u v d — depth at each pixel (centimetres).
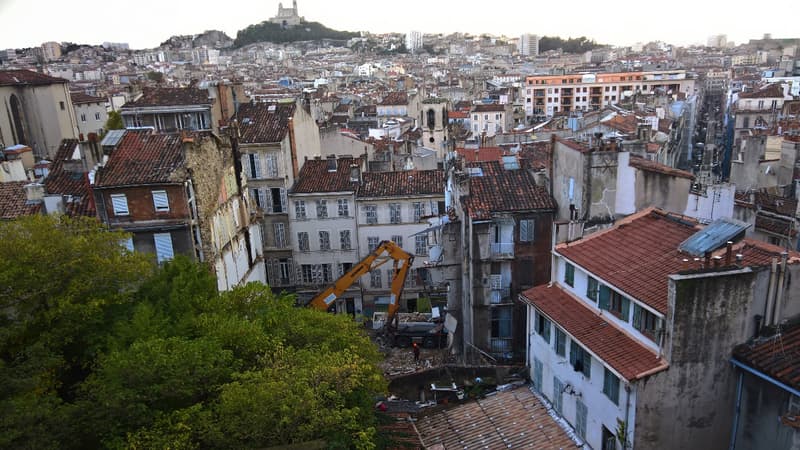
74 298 2547
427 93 18662
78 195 4197
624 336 2538
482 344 3853
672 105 11788
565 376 2883
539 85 18088
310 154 6725
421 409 3344
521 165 4219
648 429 2320
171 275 3070
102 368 2320
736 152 7381
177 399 2262
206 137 3947
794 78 15388
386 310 5947
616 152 3362
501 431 3000
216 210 4003
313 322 2852
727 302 2225
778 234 3859
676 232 2809
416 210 5778
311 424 2111
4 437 1853
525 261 3756
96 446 2177
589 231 3378
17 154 5828
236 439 2108
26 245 2483
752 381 2252
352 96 17688
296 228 5862
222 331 2517
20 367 2120
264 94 16225
